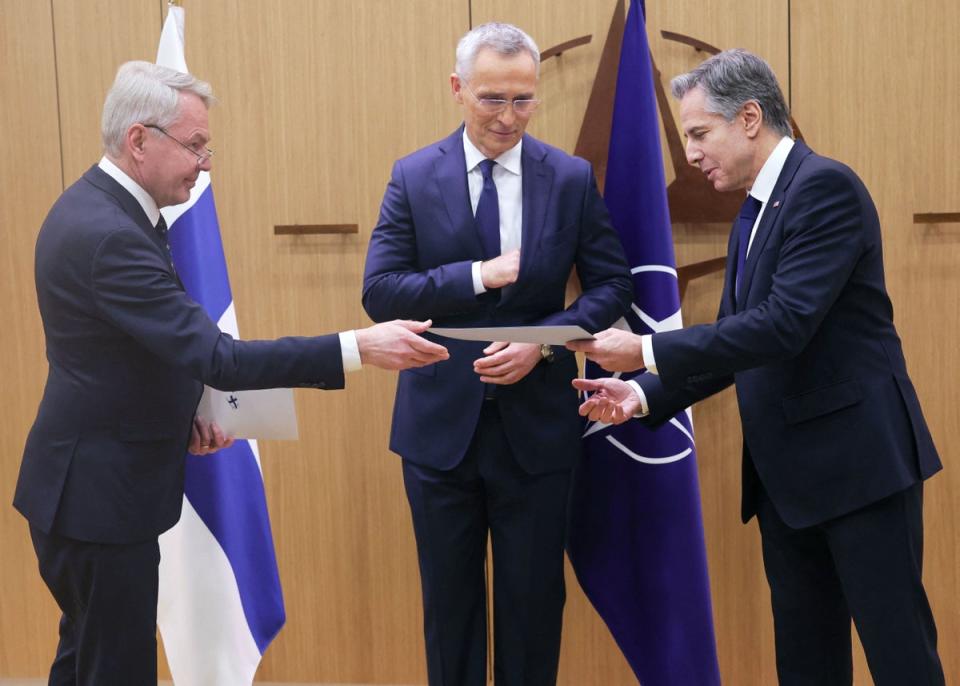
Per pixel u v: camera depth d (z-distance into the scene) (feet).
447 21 9.86
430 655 8.49
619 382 8.04
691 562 9.04
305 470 10.48
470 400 8.04
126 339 6.82
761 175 7.21
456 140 8.33
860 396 6.84
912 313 9.80
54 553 6.89
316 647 10.59
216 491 9.30
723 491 10.13
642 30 9.01
